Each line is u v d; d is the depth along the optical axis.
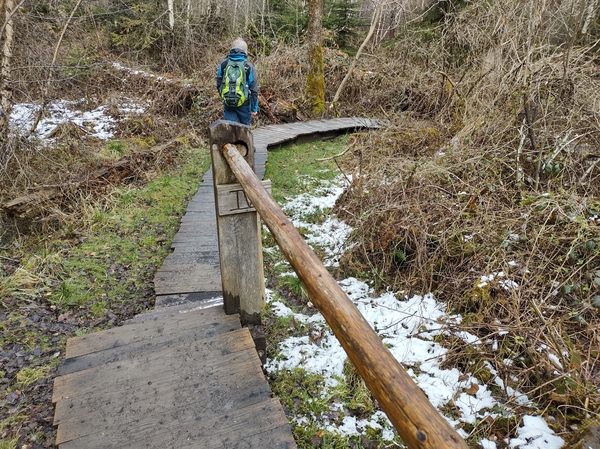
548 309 2.47
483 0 6.29
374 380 0.84
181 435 1.58
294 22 14.27
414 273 3.14
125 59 10.64
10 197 4.55
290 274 3.48
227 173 2.05
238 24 14.02
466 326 2.47
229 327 2.19
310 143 8.15
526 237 2.86
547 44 4.47
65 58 8.47
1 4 4.96
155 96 9.34
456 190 3.62
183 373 1.87
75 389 1.80
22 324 2.94
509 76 4.47
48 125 6.88
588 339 2.33
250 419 1.64
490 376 2.28
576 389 1.97
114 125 7.68
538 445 1.87
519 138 3.75
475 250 2.97
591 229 2.64
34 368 2.56
